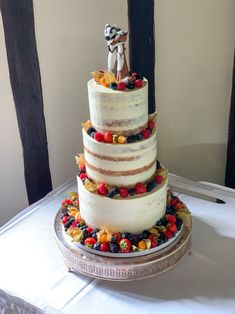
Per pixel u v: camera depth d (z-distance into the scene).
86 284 1.26
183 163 1.92
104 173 1.21
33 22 1.56
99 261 1.22
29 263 1.34
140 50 1.71
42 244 1.41
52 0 1.57
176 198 1.42
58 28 1.62
